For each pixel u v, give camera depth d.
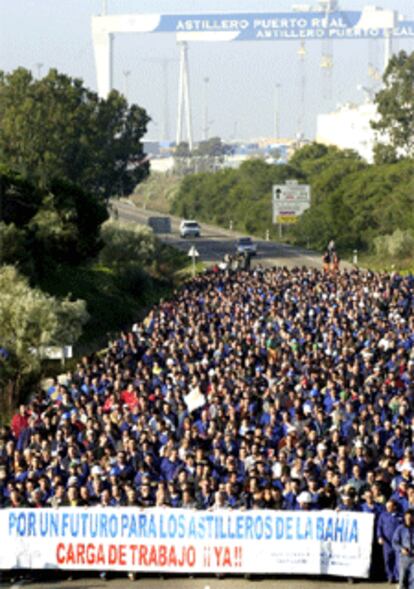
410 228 151.12
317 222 163.00
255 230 189.12
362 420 35.69
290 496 29.22
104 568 29.55
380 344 51.66
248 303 68.19
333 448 32.97
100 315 89.12
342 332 54.56
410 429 34.62
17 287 55.31
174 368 45.47
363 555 28.59
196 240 169.12
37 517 29.62
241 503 29.23
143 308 99.94
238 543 29.00
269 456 32.28
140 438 33.31
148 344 53.81
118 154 170.62
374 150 191.88
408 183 160.12
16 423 39.31
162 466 32.16
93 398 40.91
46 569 29.94
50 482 30.72
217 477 30.62
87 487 30.56
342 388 40.09
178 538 29.23
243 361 47.94
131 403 40.31
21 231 86.81
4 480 31.05
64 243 95.94
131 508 29.38
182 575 29.95
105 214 102.44
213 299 72.81
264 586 28.72
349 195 163.25
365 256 148.62
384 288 75.50
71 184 99.88
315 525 28.70
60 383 45.75
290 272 93.12
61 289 92.06
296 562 28.84
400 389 40.59
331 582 28.95
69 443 33.06
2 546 29.75
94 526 29.50
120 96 171.00
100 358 53.97
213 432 34.91
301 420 36.12
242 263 117.06
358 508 28.86
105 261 115.38
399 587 27.12
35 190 96.50
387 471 30.23
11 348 53.41
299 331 55.12
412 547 26.91
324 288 76.69
